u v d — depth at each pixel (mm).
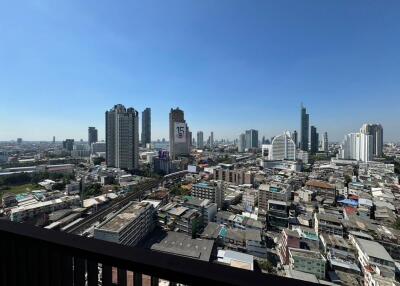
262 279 961
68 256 1489
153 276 1125
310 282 936
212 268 1050
